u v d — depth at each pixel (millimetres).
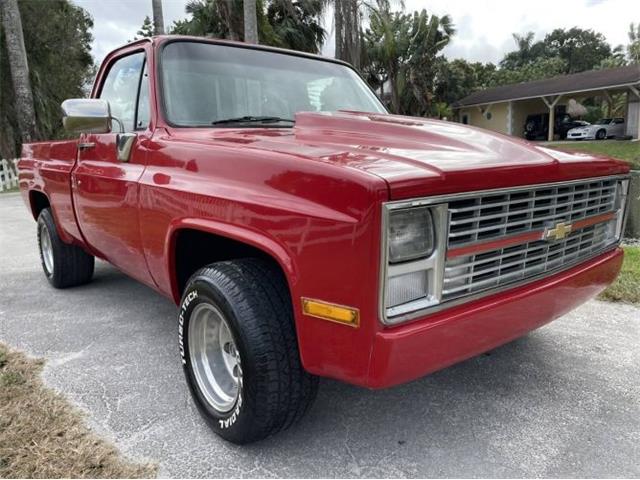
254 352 2062
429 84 32062
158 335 3619
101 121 3072
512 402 2713
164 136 2768
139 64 3197
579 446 2332
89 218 3488
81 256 4566
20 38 15680
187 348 2502
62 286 4688
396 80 28672
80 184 3535
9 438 2363
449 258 1854
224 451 2305
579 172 2361
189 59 3078
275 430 2230
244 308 2088
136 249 2930
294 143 2291
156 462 2227
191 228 2361
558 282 2316
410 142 2355
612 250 2861
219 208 2182
